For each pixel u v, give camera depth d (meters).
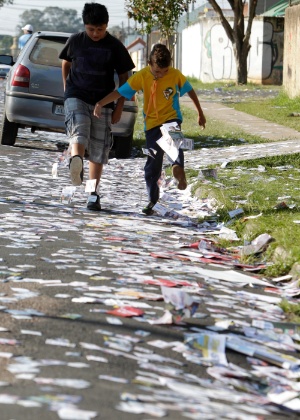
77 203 11.71
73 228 9.55
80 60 10.95
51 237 8.87
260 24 60.50
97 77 10.98
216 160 16.75
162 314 6.17
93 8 10.77
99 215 10.77
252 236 9.40
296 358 5.67
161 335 5.70
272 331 6.17
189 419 4.23
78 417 4.04
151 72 10.63
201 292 6.98
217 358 5.39
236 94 44.38
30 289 6.54
